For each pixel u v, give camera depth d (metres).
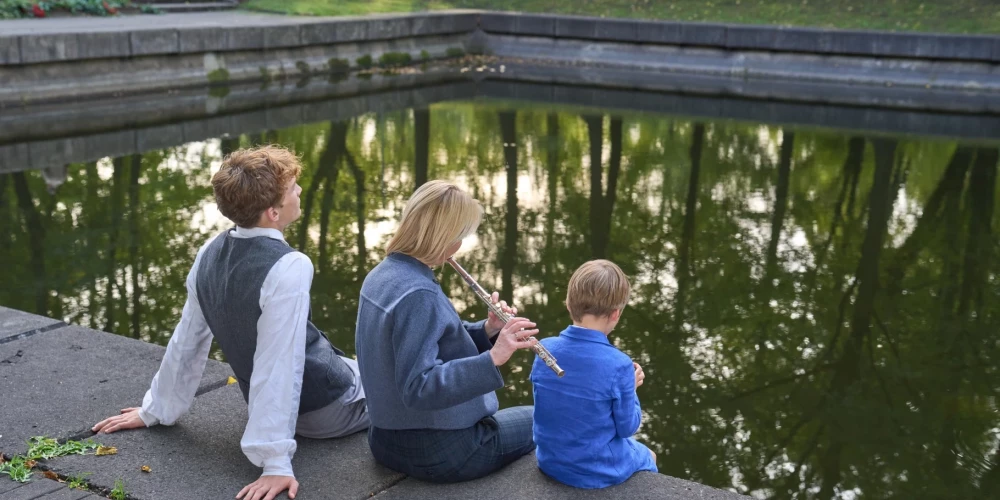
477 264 7.74
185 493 2.79
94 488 2.84
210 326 2.86
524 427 2.96
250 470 2.94
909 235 8.98
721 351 6.23
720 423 5.25
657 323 6.67
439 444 2.75
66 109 13.11
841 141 12.74
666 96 15.99
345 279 7.25
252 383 2.72
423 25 18.77
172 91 14.79
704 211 9.57
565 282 7.36
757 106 15.16
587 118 14.01
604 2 21.19
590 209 9.50
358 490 2.81
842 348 6.34
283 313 2.68
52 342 3.98
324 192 9.88
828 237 8.86
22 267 7.10
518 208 9.47
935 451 5.01
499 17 19.70
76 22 15.73
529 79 17.48
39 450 3.02
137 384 3.58
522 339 2.55
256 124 12.89
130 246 7.70
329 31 17.09
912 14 18.41
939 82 16.41
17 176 9.73
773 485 4.64
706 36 17.98
